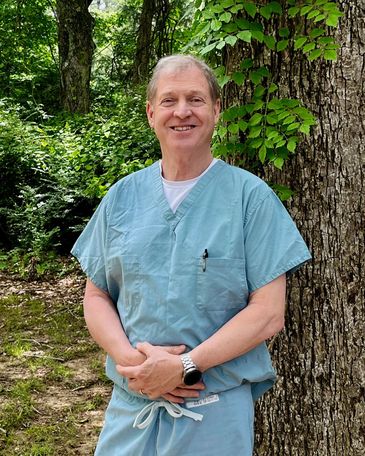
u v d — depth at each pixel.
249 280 1.65
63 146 8.86
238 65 2.41
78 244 1.89
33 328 5.38
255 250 1.64
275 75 2.33
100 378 4.27
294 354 2.37
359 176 2.27
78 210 8.23
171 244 1.67
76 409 3.78
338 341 2.33
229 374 1.64
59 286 6.78
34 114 11.42
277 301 1.64
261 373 1.69
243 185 1.70
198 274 1.62
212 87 1.73
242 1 2.28
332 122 2.27
